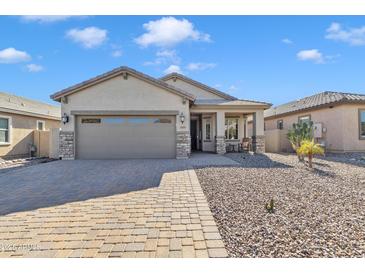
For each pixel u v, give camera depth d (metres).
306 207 5.42
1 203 5.85
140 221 4.62
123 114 14.77
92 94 14.68
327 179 8.41
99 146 14.82
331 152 18.17
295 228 4.29
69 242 3.81
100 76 14.45
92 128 14.82
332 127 18.20
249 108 18.00
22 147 18.31
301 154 13.09
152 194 6.53
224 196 6.31
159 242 3.78
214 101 19.50
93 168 11.15
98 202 5.86
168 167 11.16
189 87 21.61
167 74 21.47
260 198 6.12
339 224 4.46
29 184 8.00
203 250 3.55
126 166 11.62
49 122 22.03
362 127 17.70
